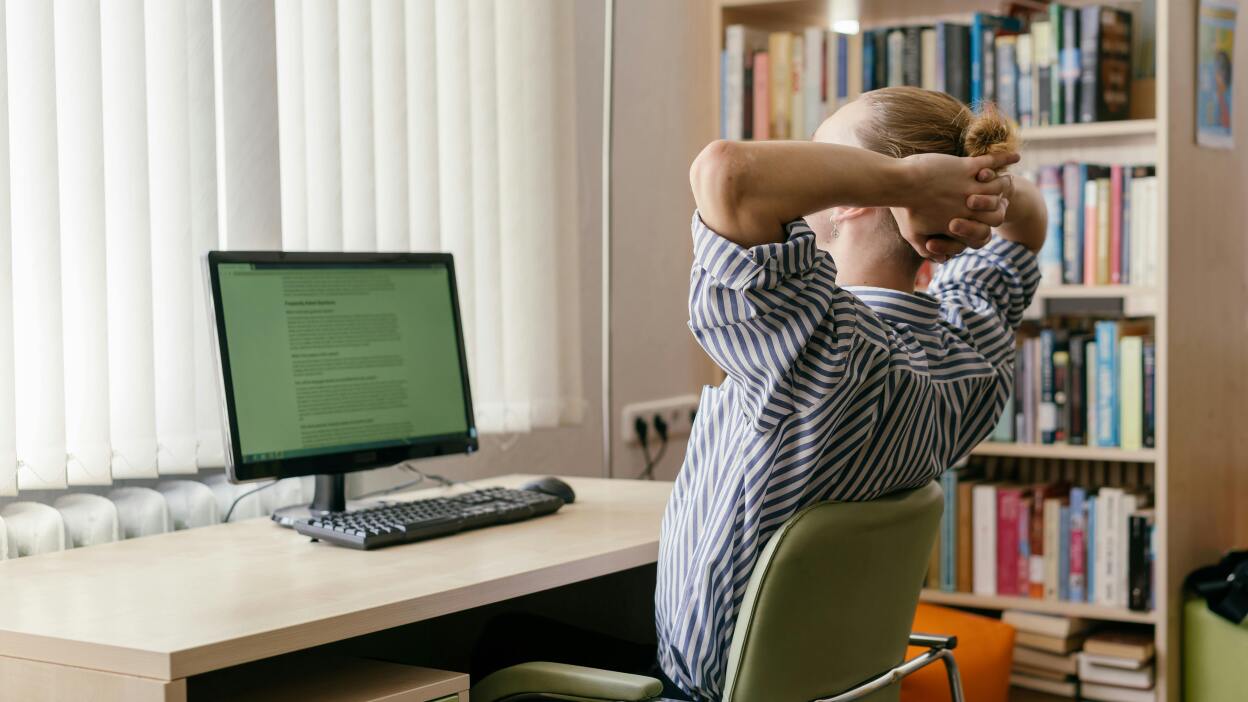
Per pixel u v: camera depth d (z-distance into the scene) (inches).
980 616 109.7
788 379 46.4
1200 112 114.0
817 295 44.6
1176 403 110.7
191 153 73.3
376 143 86.7
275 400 65.1
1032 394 115.5
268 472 64.0
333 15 81.7
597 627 76.9
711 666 50.8
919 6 130.1
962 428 54.9
